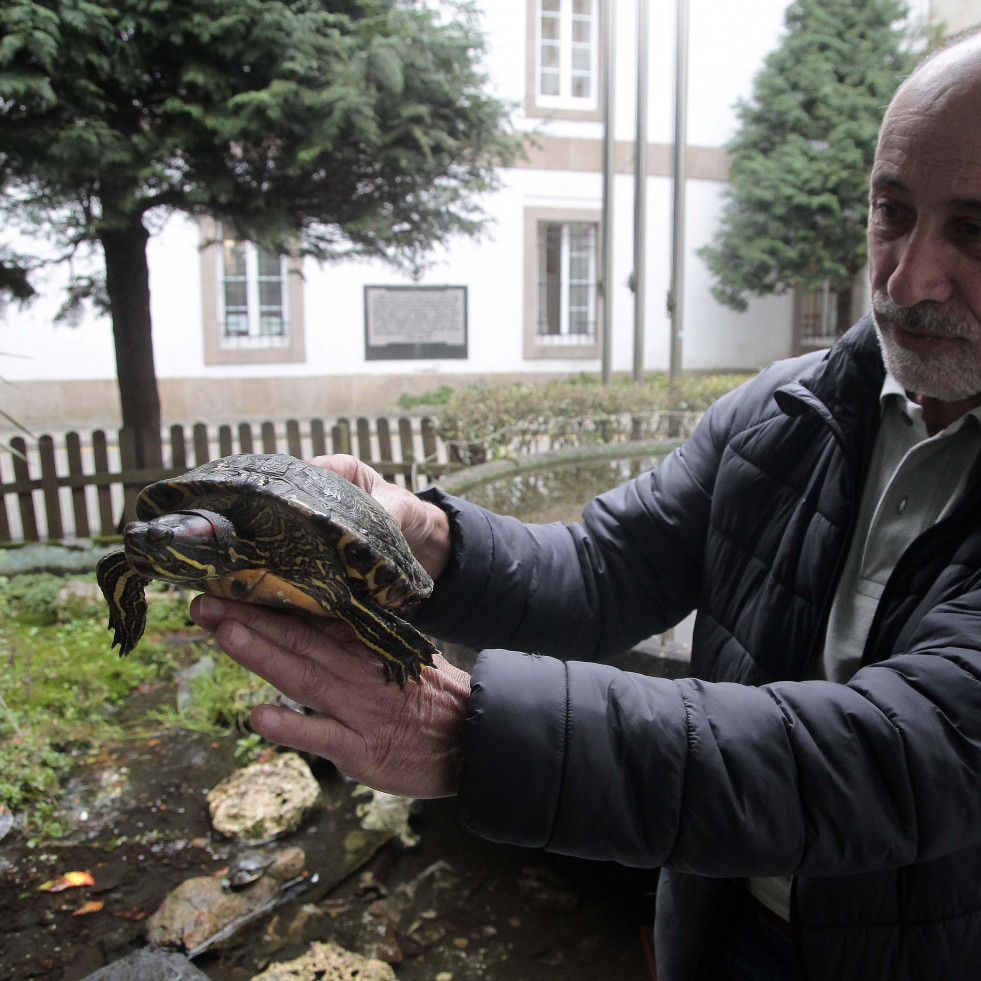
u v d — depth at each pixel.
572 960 2.47
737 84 11.77
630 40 11.79
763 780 0.95
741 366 13.12
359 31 5.00
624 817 0.96
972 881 1.14
